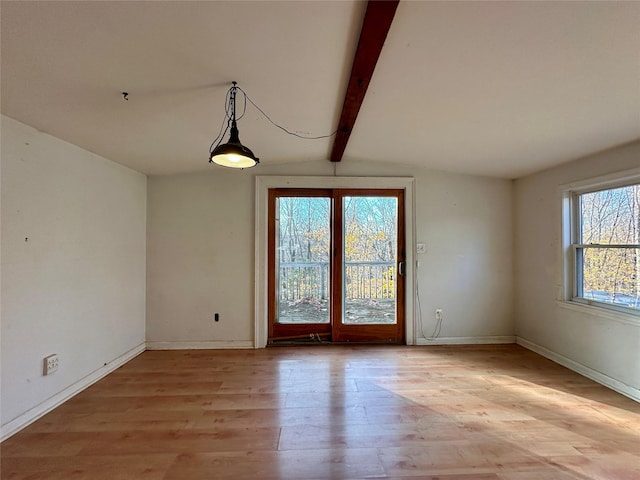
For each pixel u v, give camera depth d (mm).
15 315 2199
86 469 1822
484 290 4160
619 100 2074
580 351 3156
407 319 4113
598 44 1590
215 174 4020
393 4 1401
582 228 3266
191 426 2252
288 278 4160
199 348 3959
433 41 1680
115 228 3357
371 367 3322
